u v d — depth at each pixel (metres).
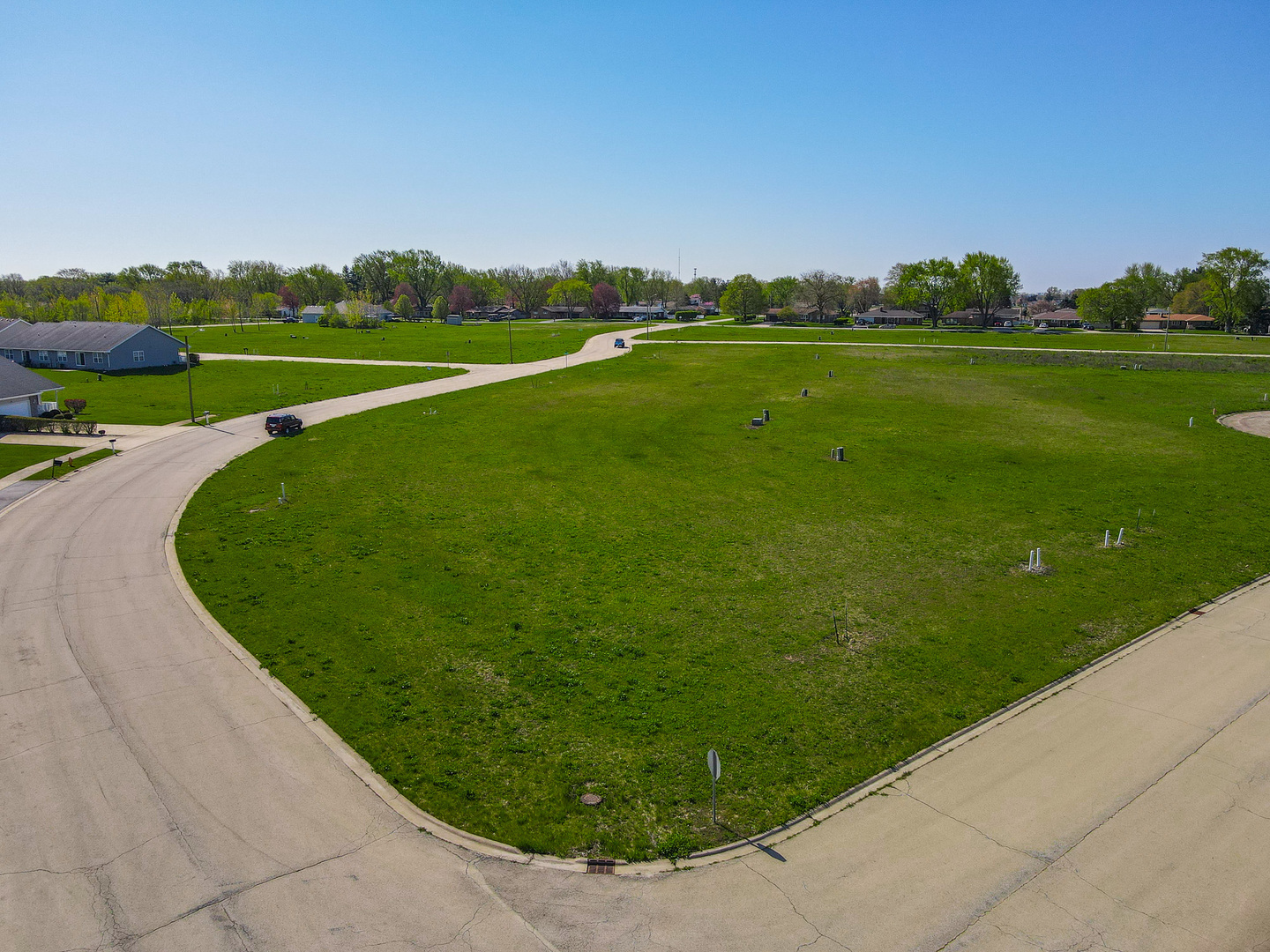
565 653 26.36
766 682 24.55
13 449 55.03
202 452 54.47
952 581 32.72
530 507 42.97
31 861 16.28
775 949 14.27
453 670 25.09
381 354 115.25
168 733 21.11
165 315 176.38
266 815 17.92
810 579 33.00
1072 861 16.58
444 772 19.80
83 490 44.75
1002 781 19.44
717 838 17.50
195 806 18.19
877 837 17.45
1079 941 14.48
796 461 52.69
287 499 43.72
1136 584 32.16
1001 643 27.02
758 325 181.62
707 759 20.30
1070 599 30.75
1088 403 72.44
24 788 18.64
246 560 34.28
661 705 23.17
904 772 19.92
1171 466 50.66
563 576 33.19
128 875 15.95
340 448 56.03
